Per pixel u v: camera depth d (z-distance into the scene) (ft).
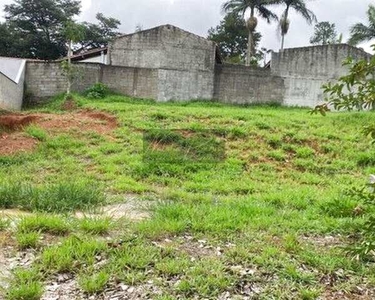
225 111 46.01
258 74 61.62
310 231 15.78
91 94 55.77
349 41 78.07
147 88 59.41
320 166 31.35
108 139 35.53
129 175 27.14
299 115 46.26
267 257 12.51
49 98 56.03
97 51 68.08
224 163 30.53
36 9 103.65
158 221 15.30
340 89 8.39
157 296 10.14
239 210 18.02
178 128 37.24
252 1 83.82
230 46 116.16
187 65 60.90
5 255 11.86
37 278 10.57
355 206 13.44
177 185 25.68
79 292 10.22
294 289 10.85
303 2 83.82
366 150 34.50
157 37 60.34
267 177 28.45
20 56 100.01
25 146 33.24
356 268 12.19
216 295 10.40
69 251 11.78
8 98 48.55
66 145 33.78
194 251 13.00
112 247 12.55
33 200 17.57
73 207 17.38
